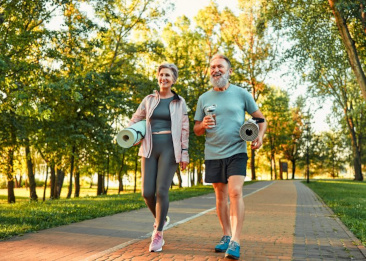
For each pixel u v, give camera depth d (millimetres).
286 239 5527
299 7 16172
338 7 13164
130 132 4516
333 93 24375
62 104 17438
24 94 13078
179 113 4867
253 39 33344
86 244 4980
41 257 4203
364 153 57125
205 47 33500
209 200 13758
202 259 4102
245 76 34188
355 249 4855
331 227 6887
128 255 4285
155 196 4812
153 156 4805
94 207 10211
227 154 4410
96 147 19062
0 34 14219
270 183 35188
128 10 24547
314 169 77625
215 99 4602
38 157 31750
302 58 16297
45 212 8688
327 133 68250
